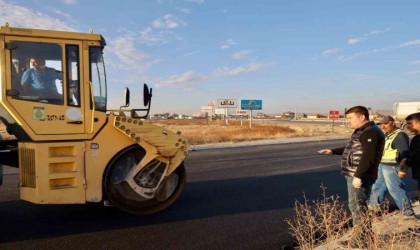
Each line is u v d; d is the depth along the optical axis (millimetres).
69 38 5367
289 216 6207
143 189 6012
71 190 5402
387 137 5684
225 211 6496
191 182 9375
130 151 5953
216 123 61875
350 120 4363
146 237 5086
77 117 5449
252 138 27156
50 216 6035
